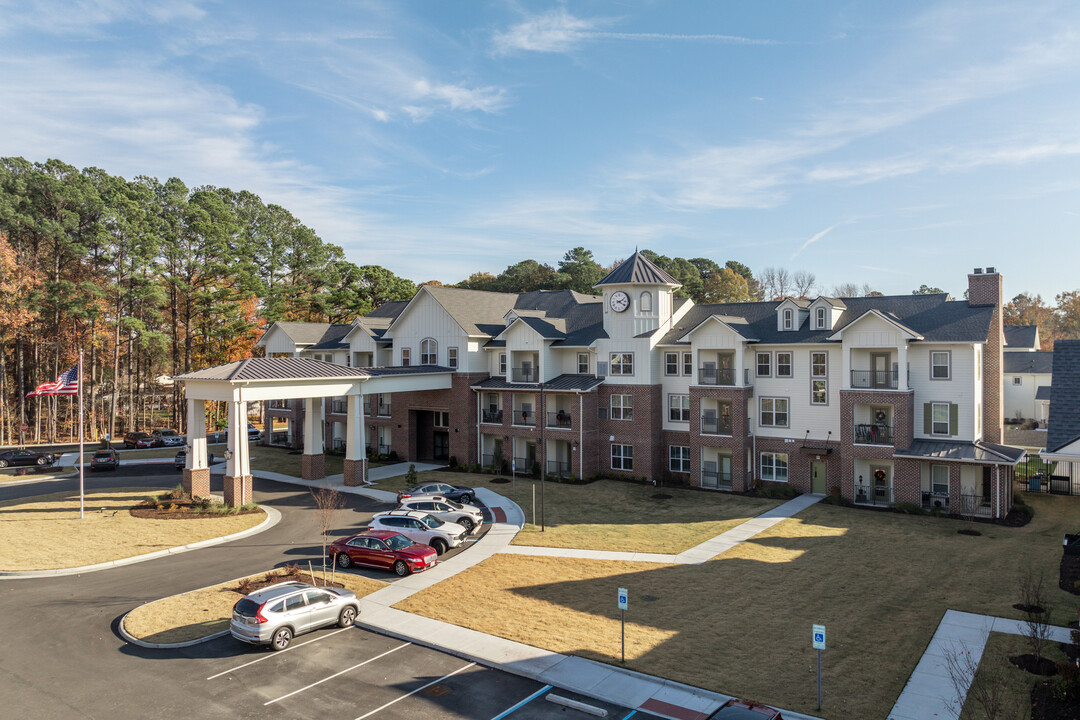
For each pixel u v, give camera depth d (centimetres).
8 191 6831
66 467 5359
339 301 8575
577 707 1565
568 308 5394
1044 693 1585
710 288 10562
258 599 1952
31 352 7881
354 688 1678
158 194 7950
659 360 4494
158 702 1605
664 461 4506
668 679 1702
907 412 3559
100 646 1956
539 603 2266
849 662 1791
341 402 5925
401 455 5391
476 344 5038
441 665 1819
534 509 3572
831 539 3022
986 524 3253
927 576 2486
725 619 2103
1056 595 2269
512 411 4812
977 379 3594
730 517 3466
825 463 3956
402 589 2422
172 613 2191
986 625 2020
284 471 4966
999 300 3831
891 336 3628
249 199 8844
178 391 7850
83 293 7088
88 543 3064
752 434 4203
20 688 1684
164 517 3547
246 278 7756
